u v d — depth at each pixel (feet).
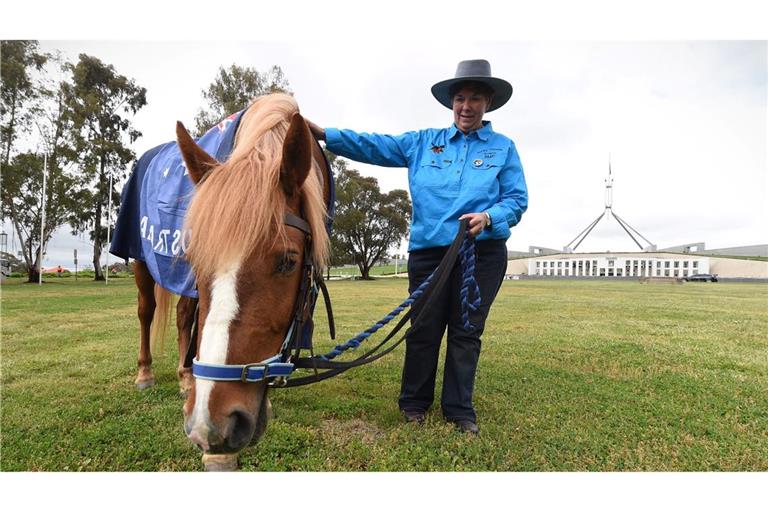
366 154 10.61
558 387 13.17
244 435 5.09
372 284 85.25
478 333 10.07
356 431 9.88
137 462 8.37
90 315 29.17
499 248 10.11
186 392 11.64
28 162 78.95
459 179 9.91
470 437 9.25
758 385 13.62
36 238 85.81
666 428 10.18
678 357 17.43
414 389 10.52
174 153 9.36
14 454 8.58
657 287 83.35
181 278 7.72
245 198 5.32
